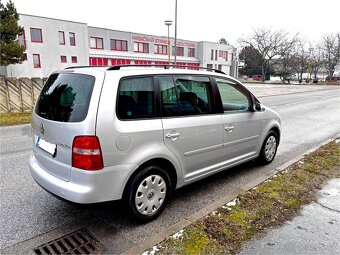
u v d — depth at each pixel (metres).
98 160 2.71
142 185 3.07
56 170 2.99
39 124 3.24
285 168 4.86
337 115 12.24
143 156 2.99
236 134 4.24
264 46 57.44
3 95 12.18
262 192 3.86
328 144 6.59
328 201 3.70
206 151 3.77
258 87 36.75
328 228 3.08
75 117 2.78
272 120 5.10
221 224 3.05
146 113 3.09
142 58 42.69
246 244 2.76
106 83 2.82
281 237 2.90
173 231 2.90
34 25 31.28
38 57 32.03
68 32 34.06
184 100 3.50
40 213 3.42
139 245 2.68
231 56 58.75
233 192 3.85
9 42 22.45
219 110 3.95
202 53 51.56
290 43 57.66
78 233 3.01
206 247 2.68
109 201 2.86
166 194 3.35
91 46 38.00
